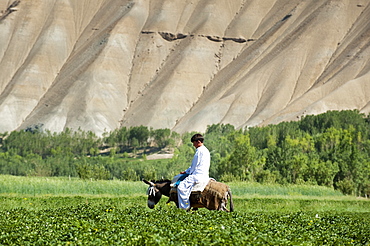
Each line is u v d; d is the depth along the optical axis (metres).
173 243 21.27
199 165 32.66
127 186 97.19
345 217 41.28
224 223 26.66
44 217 30.58
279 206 66.06
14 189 87.50
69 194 86.81
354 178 195.50
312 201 85.19
